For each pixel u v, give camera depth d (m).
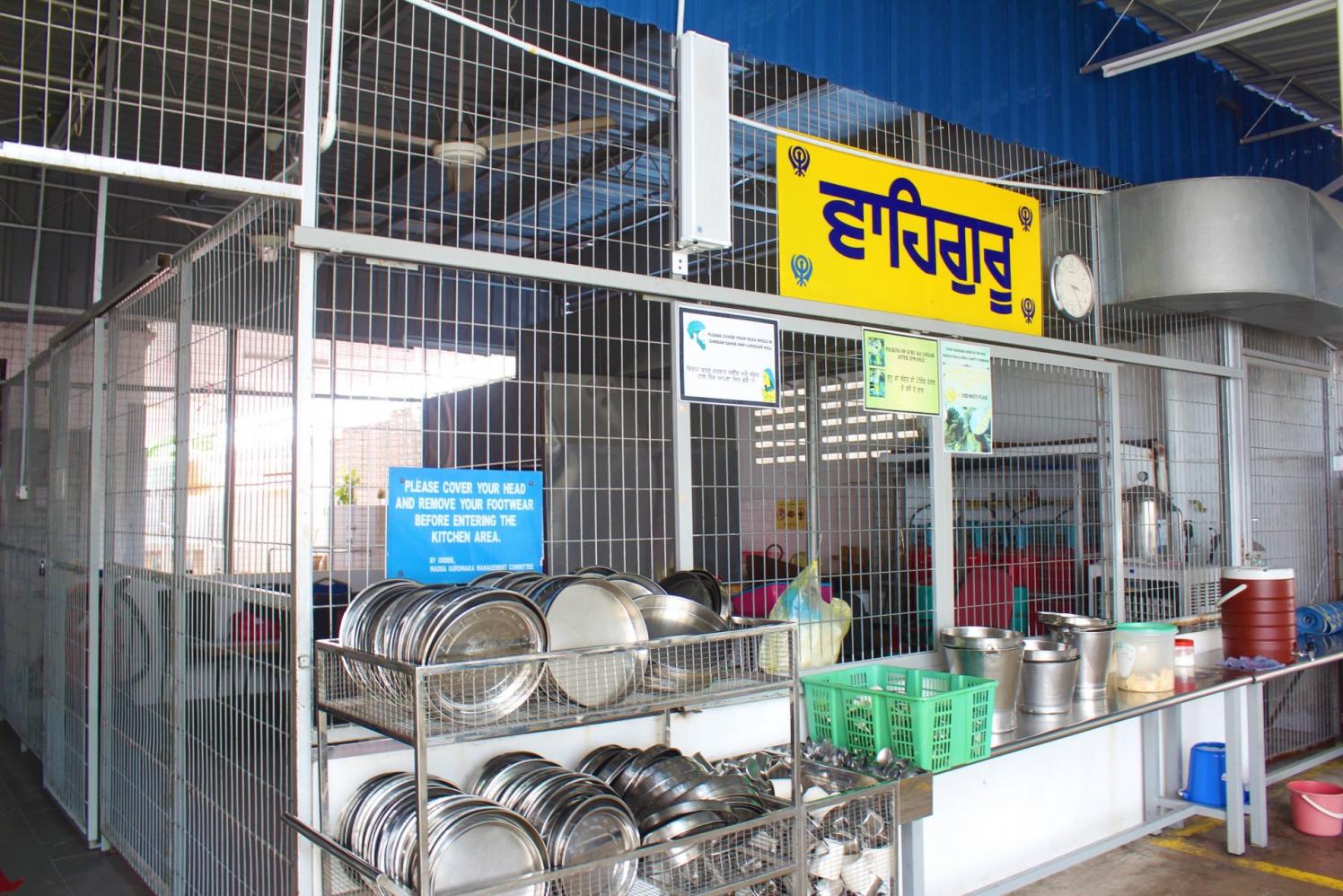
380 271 2.80
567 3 3.00
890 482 3.60
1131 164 4.63
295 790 2.31
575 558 2.88
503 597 2.15
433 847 2.04
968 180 3.92
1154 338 4.74
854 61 3.61
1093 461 4.31
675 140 3.10
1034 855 3.68
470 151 2.85
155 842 3.27
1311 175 5.76
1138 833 3.94
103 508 3.97
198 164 5.91
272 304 2.50
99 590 3.96
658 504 3.04
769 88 3.47
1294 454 5.41
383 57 3.59
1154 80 4.80
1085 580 4.21
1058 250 4.29
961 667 3.16
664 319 3.11
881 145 3.76
